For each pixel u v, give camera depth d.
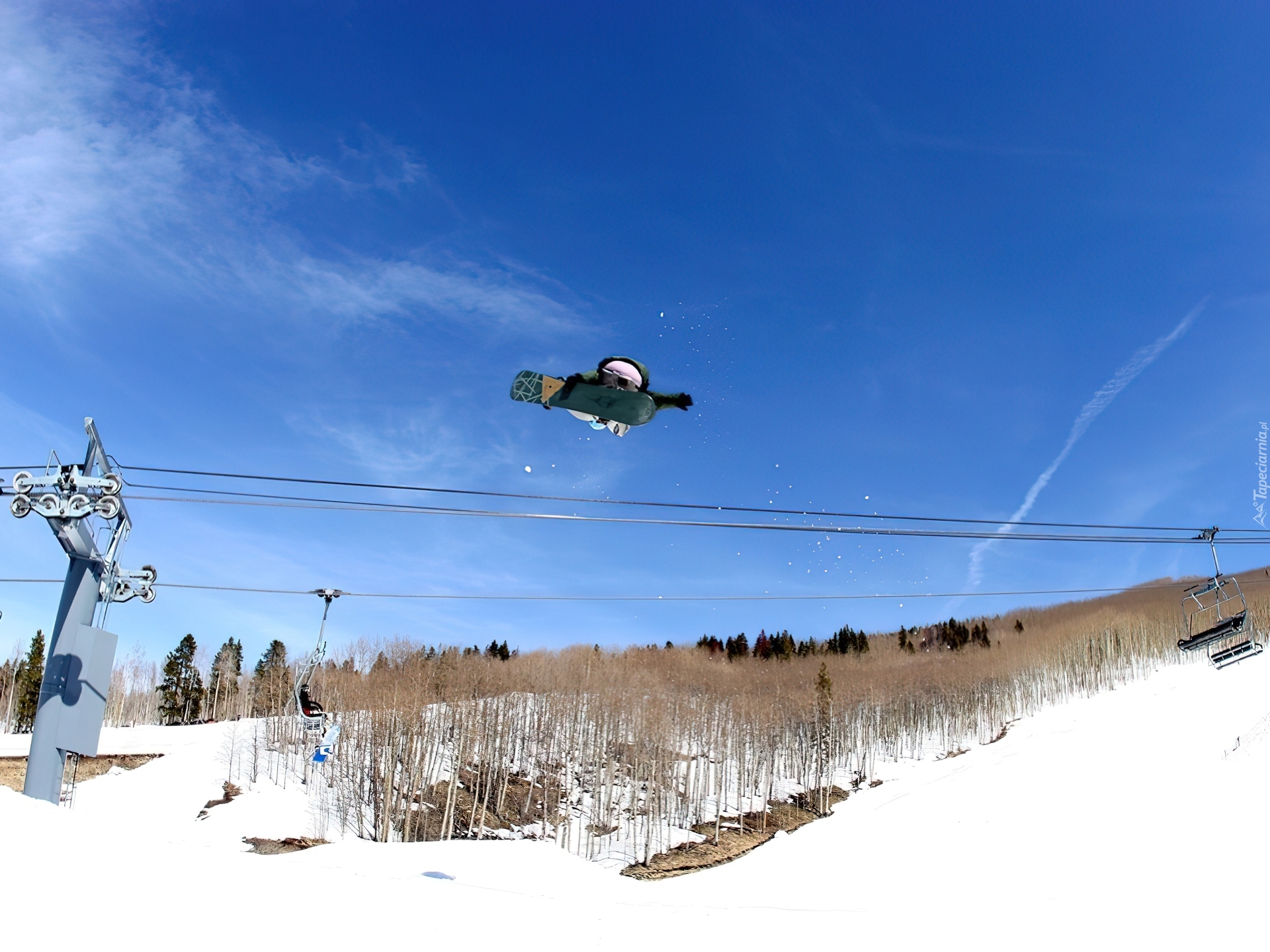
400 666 64.44
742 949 13.95
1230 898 22.34
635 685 74.19
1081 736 52.59
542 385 8.55
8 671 74.38
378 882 12.71
